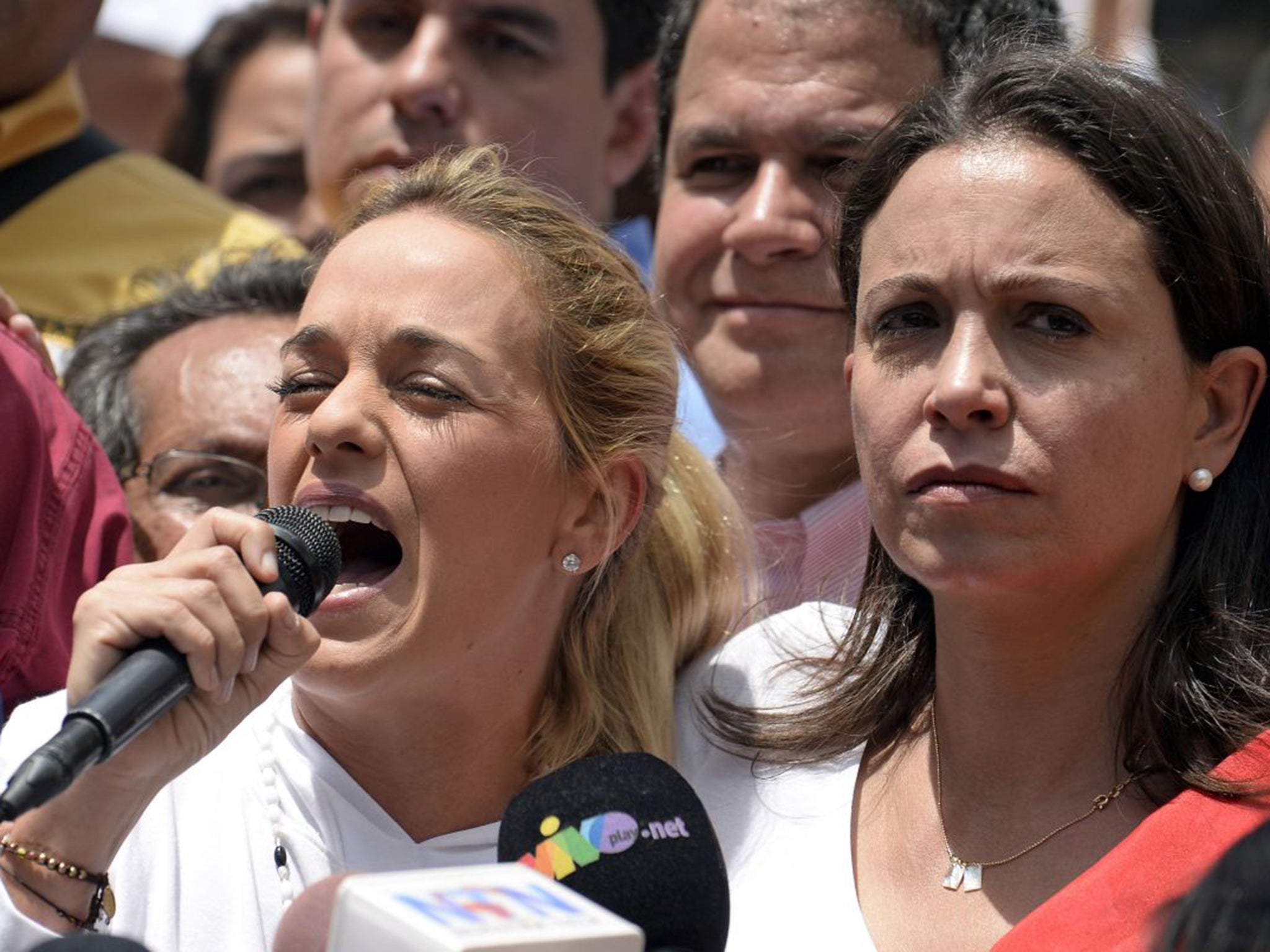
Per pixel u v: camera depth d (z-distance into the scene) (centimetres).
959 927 461
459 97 788
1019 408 443
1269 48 928
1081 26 899
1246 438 477
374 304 514
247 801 526
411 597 500
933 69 654
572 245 550
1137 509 450
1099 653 467
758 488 688
